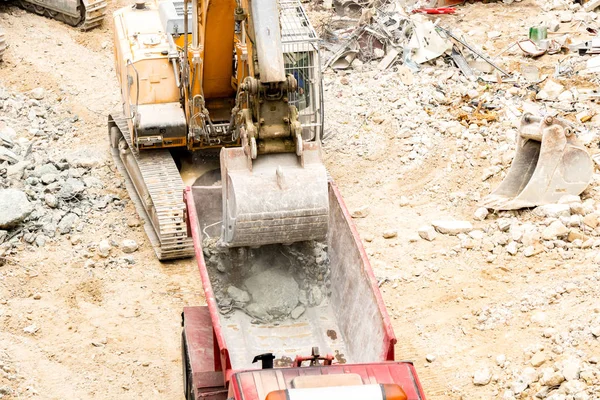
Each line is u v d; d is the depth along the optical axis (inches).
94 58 1316.4
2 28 1359.5
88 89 1231.5
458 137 1088.2
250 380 559.2
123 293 860.6
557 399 684.7
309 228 687.1
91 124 1150.3
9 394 732.7
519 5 1421.0
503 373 736.3
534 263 863.1
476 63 1226.6
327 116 1143.0
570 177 925.2
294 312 714.8
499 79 1192.2
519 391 710.5
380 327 620.1
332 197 723.4
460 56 1235.2
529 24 1350.9
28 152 1055.6
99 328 814.5
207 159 1005.2
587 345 738.2
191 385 685.3
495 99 1148.5
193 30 892.0
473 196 982.4
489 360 755.4
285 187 673.6
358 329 663.8
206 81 910.4
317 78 1013.8
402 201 984.9
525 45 1258.6
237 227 673.6
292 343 695.7
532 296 813.9
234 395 555.2
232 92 932.0
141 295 858.8
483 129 1088.2
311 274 732.7
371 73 1228.5
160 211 887.7
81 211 965.2
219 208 780.0
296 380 553.6
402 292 850.8
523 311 801.6
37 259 898.7
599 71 1190.3
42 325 815.7
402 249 912.3
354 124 1128.2
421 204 985.5
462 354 767.1
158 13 1048.8
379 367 578.2
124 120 1015.6
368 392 537.3
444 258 890.7
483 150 1058.1
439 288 849.5
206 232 780.0
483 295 831.1
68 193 978.7
